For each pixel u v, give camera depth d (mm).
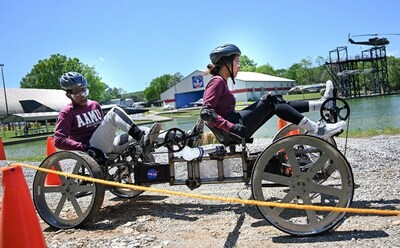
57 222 4543
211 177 4480
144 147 4688
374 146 8828
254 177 3768
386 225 3713
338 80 60094
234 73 4523
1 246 3238
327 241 3467
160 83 129375
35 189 4605
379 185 5297
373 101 42188
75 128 5094
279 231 3855
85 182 4625
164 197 5668
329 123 4254
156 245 3748
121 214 4938
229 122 4121
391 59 76812
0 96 59969
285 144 3703
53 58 92688
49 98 64250
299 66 111000
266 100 4270
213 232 4008
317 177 4324
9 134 42656
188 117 41656
